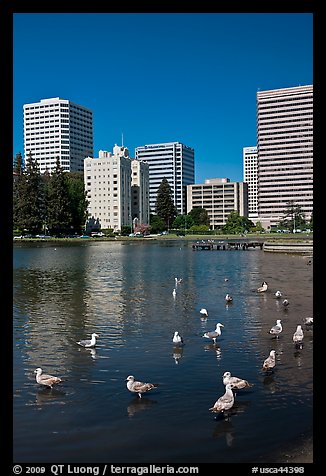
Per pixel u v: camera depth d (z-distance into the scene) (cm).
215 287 4538
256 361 2031
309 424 1392
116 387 1734
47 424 1423
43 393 1673
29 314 3153
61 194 15862
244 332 2583
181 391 1686
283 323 2798
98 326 2770
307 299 3662
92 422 1433
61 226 16062
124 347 2291
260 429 1366
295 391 1662
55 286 4672
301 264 6975
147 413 1494
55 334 2569
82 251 11044
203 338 2464
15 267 6869
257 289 4262
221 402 1451
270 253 9931
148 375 1867
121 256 9319
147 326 2766
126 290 4366
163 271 6244
